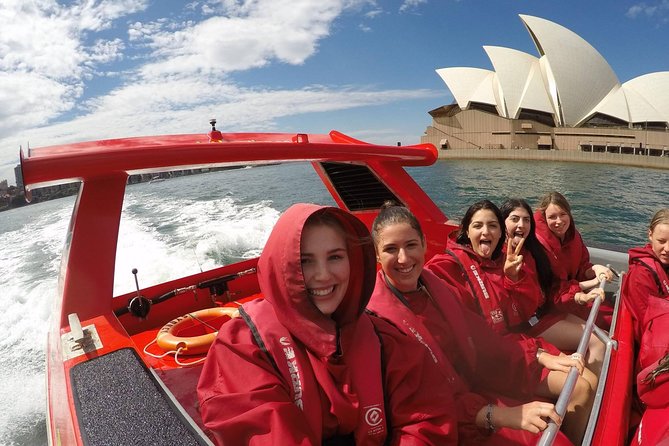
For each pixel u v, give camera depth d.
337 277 1.25
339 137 4.06
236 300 3.54
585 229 16.47
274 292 1.21
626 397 1.79
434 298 1.92
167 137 3.18
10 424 3.86
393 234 1.78
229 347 1.25
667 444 1.55
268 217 11.50
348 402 1.26
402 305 1.82
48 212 20.58
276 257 1.19
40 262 9.51
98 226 2.23
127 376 1.58
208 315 3.06
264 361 1.22
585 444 1.51
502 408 1.59
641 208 20.55
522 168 46.56
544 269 2.75
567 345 2.59
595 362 2.18
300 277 1.16
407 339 1.49
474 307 2.36
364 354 1.34
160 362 2.58
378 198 4.06
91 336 1.92
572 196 25.86
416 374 1.42
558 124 52.00
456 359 1.88
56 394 1.82
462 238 2.55
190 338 2.64
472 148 63.59
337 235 1.25
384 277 1.90
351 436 1.31
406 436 1.34
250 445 1.10
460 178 37.28
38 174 1.96
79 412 1.39
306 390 1.21
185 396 1.95
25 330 5.86
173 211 13.66
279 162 3.04
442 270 2.44
